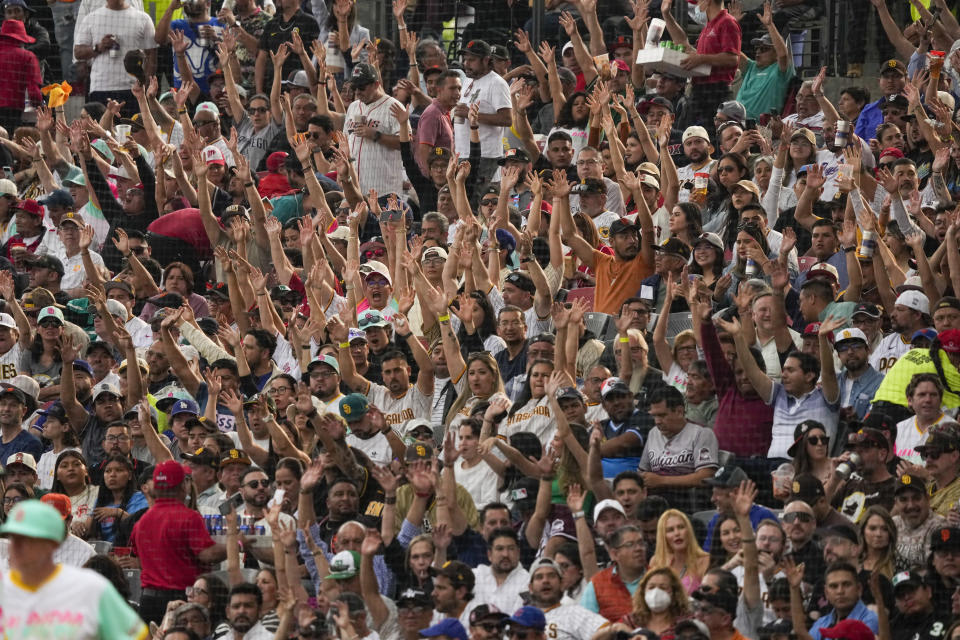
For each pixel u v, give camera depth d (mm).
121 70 69062
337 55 68562
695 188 55094
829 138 56938
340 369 47344
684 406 41188
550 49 62531
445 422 45344
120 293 55281
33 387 51406
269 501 42438
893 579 34500
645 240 49406
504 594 36844
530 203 56281
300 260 56312
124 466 45938
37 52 71625
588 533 37094
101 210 61406
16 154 65875
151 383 50812
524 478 40562
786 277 43281
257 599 38688
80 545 43375
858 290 45438
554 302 48500
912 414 40500
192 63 71250
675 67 61969
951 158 53000
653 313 47844
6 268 58781
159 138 62000
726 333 42000
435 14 70875
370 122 60750
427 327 49000
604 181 55219
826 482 38219
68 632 24031
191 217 58344
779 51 62031
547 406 42781
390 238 52875
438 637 34656
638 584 34969
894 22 64188
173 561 41000
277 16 69688
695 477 39875
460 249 49750
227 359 48938
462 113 61219
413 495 40812
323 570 39031
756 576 34750
